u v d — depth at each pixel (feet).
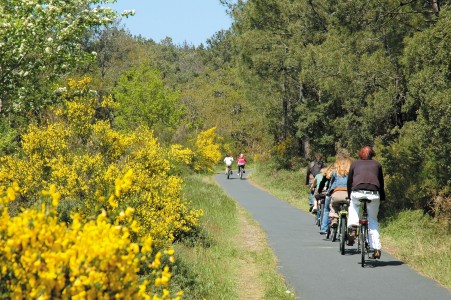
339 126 120.06
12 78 61.11
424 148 65.26
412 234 58.08
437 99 59.36
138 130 63.10
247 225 78.43
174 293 34.35
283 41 179.63
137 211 42.65
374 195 44.52
